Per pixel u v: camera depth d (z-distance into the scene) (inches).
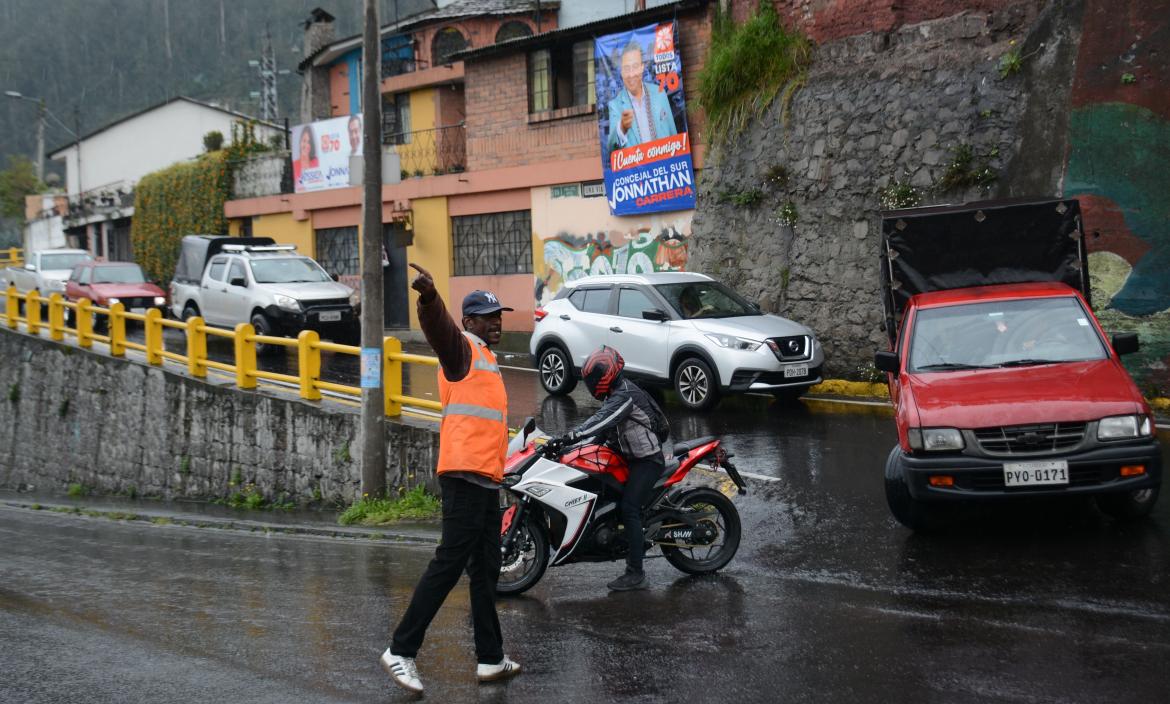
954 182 576.1
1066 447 292.7
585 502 275.6
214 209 1264.8
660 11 784.3
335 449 486.3
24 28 3750.0
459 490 208.5
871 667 211.2
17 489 753.6
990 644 221.9
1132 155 515.5
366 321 433.4
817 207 649.6
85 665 229.9
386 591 295.1
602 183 845.8
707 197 740.7
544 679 213.2
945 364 338.0
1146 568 271.1
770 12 706.2
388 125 1182.9
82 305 706.8
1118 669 203.9
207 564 354.0
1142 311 514.6
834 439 466.6
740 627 242.8
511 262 945.5
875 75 633.6
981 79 581.0
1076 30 537.3
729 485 390.0
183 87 3518.7
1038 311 348.8
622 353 587.5
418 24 1186.0
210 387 563.2
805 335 556.4
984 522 330.0
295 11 3508.9
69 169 2103.8
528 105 914.7
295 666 225.0
